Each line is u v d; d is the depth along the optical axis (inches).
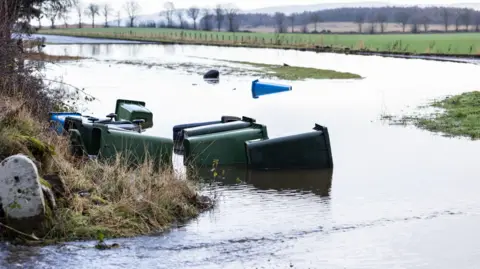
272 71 1943.9
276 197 534.6
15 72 647.1
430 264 385.1
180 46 4060.0
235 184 577.3
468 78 1683.1
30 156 456.4
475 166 643.5
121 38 5319.9
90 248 391.5
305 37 5600.4
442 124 887.7
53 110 781.3
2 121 488.1
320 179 595.2
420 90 1373.0
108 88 1393.9
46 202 412.2
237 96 1269.7
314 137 637.9
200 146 642.8
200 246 406.9
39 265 360.5
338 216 480.4
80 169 496.4
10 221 394.9
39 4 1278.3
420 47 3476.9
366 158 682.2
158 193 470.0
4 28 639.1
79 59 2480.3
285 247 410.6
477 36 5339.6
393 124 900.0
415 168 636.1
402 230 447.8
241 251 400.8
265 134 670.5
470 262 388.2
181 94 1298.0
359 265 382.0
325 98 1230.3
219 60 2556.6
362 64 2282.2
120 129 606.9
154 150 588.7
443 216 482.0
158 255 387.5
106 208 437.7
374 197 534.9
